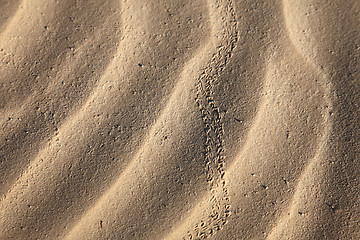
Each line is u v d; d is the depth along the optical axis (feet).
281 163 3.74
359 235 3.71
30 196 3.73
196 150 3.74
